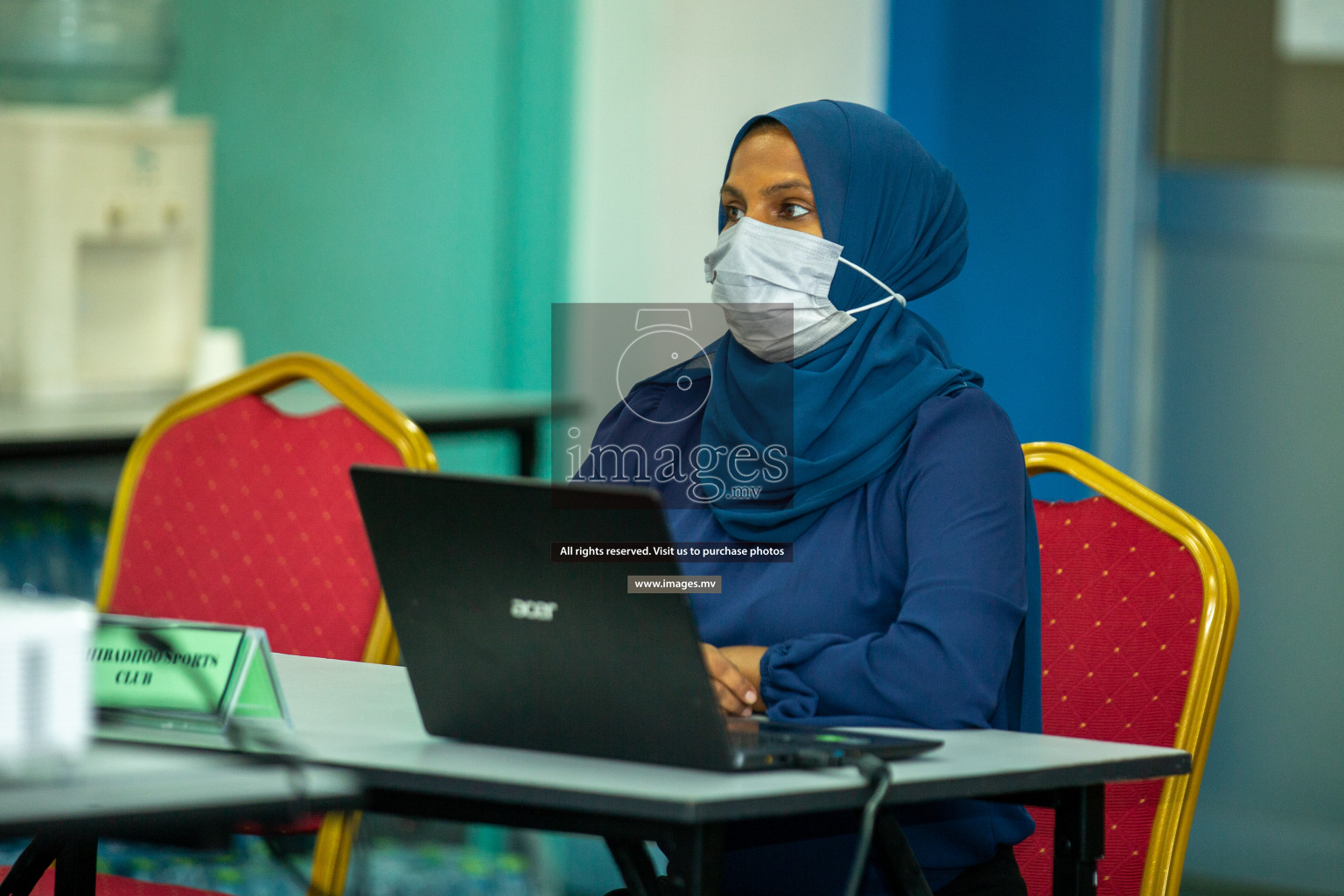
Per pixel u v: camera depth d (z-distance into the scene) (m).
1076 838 4.30
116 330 11.55
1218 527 11.33
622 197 13.85
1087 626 5.92
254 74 13.34
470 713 4.23
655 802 3.53
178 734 4.08
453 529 4.06
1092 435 11.42
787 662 5.10
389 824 11.05
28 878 5.29
